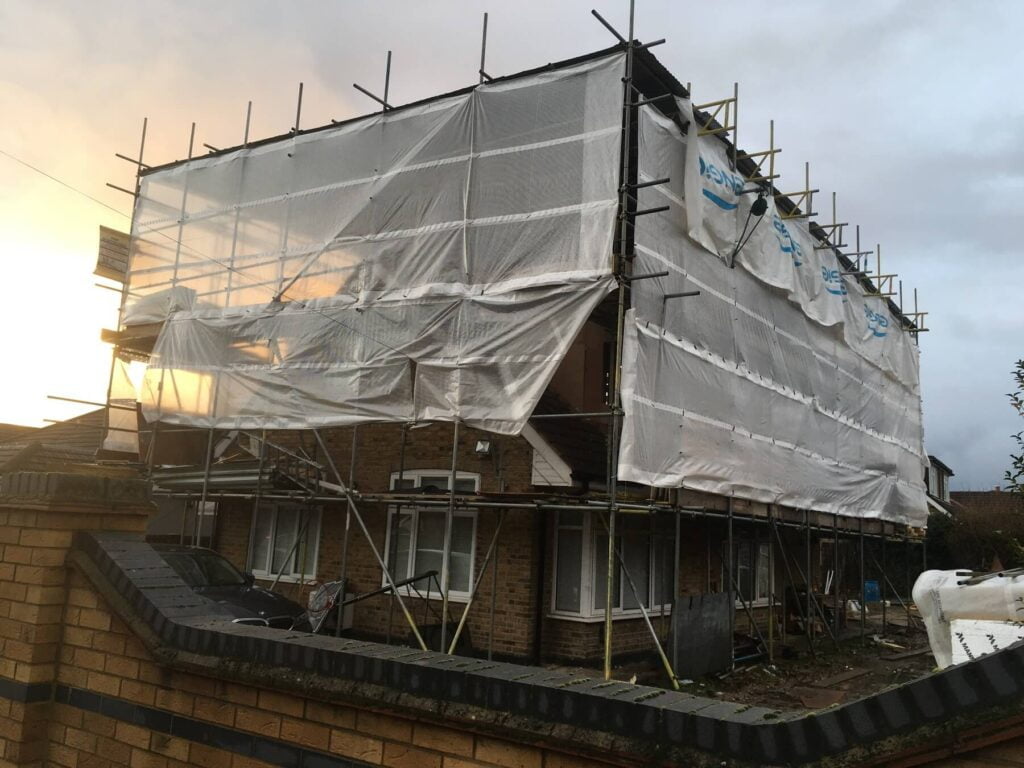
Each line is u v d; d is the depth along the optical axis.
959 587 5.09
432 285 11.02
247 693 3.57
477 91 11.25
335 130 12.72
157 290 14.59
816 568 19.69
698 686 10.49
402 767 3.11
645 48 10.12
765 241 12.98
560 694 2.85
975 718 2.19
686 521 13.75
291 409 12.16
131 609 4.02
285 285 12.67
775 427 13.04
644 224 10.08
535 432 11.42
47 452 14.71
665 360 10.19
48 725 4.16
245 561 14.78
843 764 2.35
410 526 12.73
